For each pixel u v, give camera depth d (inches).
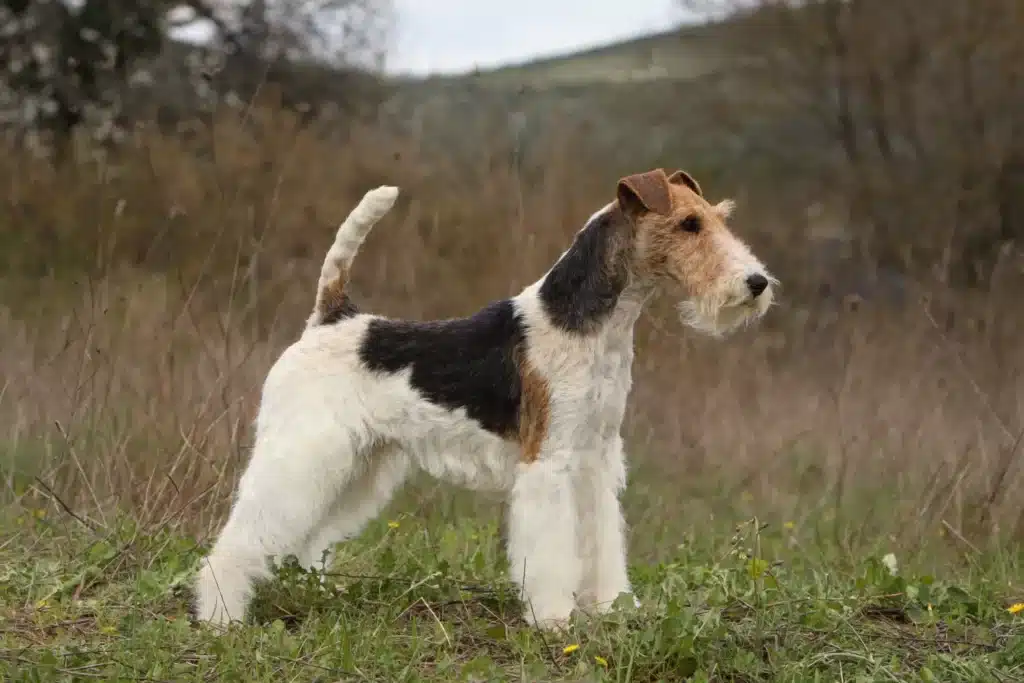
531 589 184.1
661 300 343.6
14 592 204.4
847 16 845.2
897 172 812.6
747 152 882.1
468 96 538.9
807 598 198.4
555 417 185.5
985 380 316.2
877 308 390.3
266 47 695.1
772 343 418.9
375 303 365.4
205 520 252.5
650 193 188.5
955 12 800.9
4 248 436.8
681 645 164.6
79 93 697.0
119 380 288.2
